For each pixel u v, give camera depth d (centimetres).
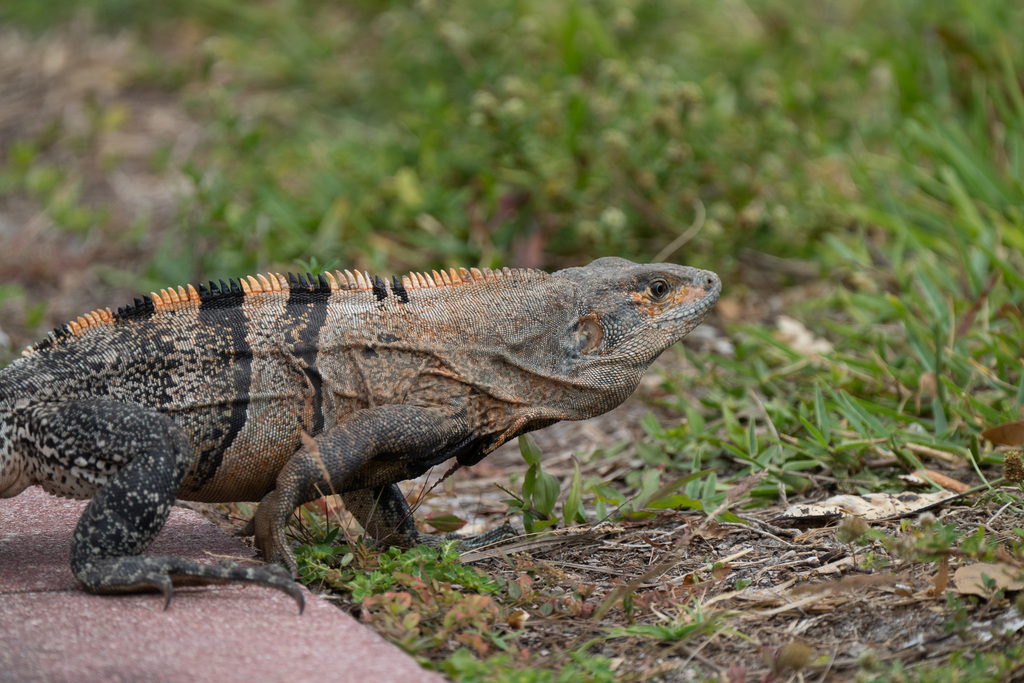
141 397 653
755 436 891
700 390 1095
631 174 1334
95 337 662
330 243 1336
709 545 754
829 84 1554
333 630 581
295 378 679
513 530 769
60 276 1455
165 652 548
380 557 674
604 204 1358
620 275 761
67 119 1945
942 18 1761
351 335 693
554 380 733
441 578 671
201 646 557
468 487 941
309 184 1530
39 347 661
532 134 1372
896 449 846
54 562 661
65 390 641
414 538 752
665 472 922
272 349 679
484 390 712
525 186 1341
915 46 1728
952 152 1319
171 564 604
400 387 695
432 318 709
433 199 1352
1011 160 1380
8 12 2417
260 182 1511
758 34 1895
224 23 2286
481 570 725
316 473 646
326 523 760
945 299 1084
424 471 716
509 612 650
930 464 859
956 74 1602
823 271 1296
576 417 754
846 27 1934
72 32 2311
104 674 522
